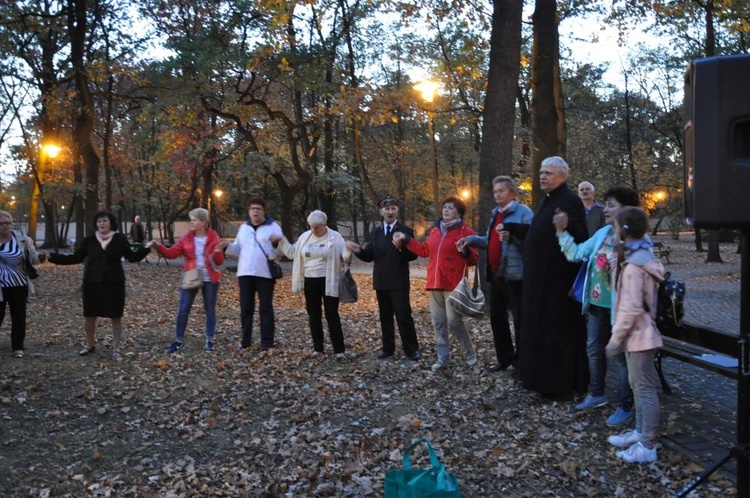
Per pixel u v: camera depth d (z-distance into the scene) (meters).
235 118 21.44
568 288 5.77
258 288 8.48
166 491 4.45
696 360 4.95
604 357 5.58
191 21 21.31
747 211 3.04
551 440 5.08
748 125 3.05
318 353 8.14
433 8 14.28
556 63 17.30
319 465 4.82
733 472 4.34
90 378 6.99
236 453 5.11
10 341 8.94
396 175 39.38
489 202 10.66
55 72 18.53
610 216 5.30
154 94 19.20
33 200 36.75
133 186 43.59
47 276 17.78
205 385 6.83
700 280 19.86
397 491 3.60
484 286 10.84
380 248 7.72
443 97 15.15
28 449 5.13
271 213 42.78
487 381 6.64
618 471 4.52
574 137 32.59
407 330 7.70
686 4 14.80
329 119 23.48
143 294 14.88
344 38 24.56
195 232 8.45
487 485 4.40
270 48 16.05
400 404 6.11
